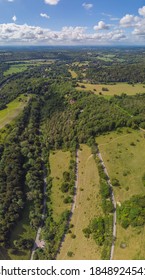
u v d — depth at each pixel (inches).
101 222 4744.1
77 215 5137.8
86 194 5516.7
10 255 4475.9
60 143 7337.6
